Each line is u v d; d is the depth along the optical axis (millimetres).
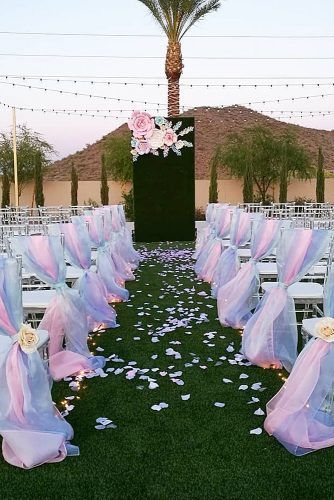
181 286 5820
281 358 3260
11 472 2207
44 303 3369
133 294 5449
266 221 4105
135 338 3920
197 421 2596
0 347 2566
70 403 2826
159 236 10102
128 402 2824
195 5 11719
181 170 9914
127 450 2340
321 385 2486
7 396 2381
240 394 2910
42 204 15711
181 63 12055
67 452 2311
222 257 5094
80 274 4234
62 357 3277
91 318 4098
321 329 2469
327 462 2236
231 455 2287
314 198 18062
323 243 3115
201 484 2080
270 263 4602
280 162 17844
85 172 23438
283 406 2496
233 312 4180
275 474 2145
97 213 5699
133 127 9781
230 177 18781
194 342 3826
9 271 2363
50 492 2053
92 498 2006
